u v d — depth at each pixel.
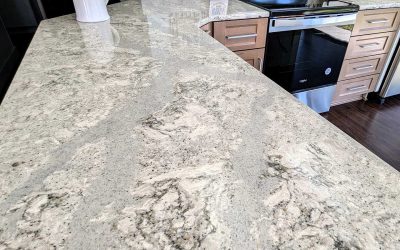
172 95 0.65
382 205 0.38
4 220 0.36
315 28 1.72
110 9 1.44
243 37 1.58
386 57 2.21
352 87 2.27
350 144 0.50
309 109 0.60
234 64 0.82
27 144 0.50
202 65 0.81
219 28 1.49
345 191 0.40
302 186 0.41
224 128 0.53
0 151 0.48
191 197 0.39
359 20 1.91
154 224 0.35
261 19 1.56
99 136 0.52
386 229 0.34
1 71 1.30
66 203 0.38
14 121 0.56
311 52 1.83
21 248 0.33
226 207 0.37
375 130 2.05
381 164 0.45
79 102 0.63
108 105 0.61
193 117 0.57
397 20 2.04
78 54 0.89
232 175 0.43
